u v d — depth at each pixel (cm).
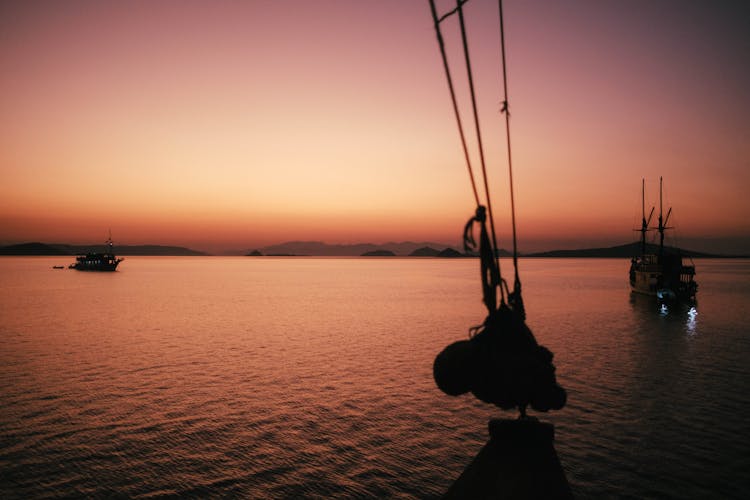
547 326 7025
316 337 6141
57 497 2209
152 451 2659
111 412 3250
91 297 11769
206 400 3500
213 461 2550
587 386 3841
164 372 4306
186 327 7006
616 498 2209
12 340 5938
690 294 9762
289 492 2267
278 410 3294
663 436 2836
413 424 3038
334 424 3042
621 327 6925
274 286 16125
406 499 2212
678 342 5728
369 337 6156
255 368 4447
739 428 2964
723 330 6650
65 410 3284
